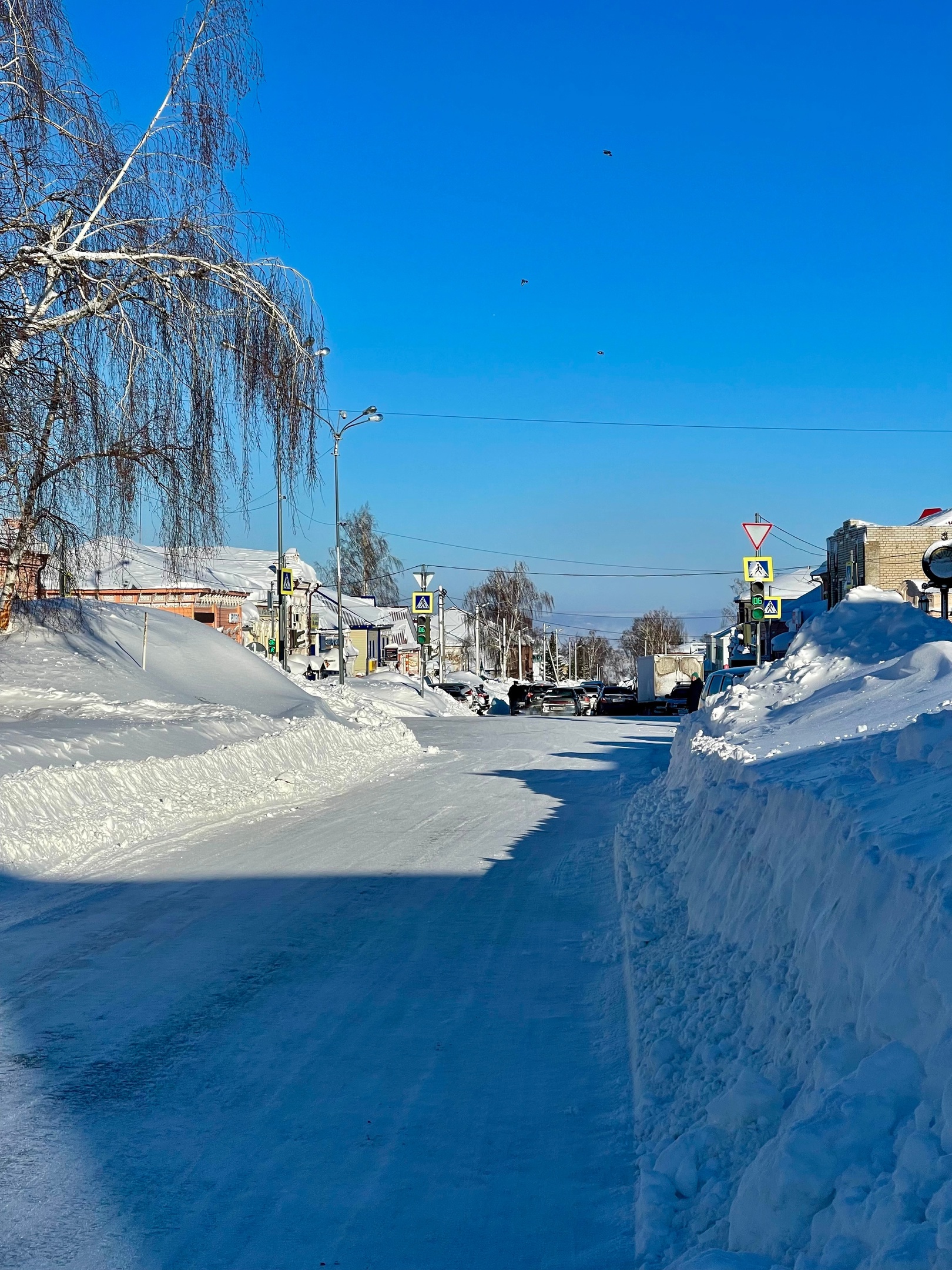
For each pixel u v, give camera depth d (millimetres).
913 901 3416
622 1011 6125
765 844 5656
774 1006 4297
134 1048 5539
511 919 8422
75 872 10172
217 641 27203
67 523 18516
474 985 6668
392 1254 3568
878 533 54500
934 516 64062
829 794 5031
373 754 22766
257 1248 3604
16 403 16125
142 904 8883
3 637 22266
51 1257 3531
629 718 42438
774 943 4824
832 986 3797
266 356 17219
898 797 4613
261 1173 4156
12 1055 5410
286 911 8648
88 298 16109
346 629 81500
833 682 12391
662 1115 4453
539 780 18828
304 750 20031
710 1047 4633
